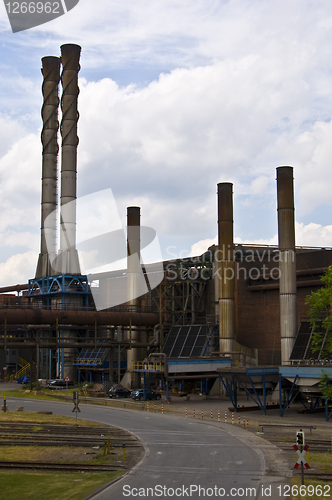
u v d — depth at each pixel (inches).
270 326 3105.3
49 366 3873.0
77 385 3427.7
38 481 999.6
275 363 3041.3
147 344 3277.6
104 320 3093.0
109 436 1526.8
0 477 1023.6
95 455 1256.8
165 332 3442.4
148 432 1608.0
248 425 1765.5
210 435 1560.0
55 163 4296.3
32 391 2970.0
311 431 1679.4
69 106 4170.8
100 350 3668.8
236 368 2207.2
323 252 2945.4
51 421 1820.9
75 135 4173.2
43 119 4325.8
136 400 2677.2
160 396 2765.7
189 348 3184.1
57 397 2758.4
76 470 1104.8
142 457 1234.0
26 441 1398.9
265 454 1274.6
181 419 1935.3
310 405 2260.1
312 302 1772.9
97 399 2662.4
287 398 2177.7
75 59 4207.7
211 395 2938.0
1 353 4517.7
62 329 3014.3
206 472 1082.7
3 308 2881.4
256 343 3157.0
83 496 895.7
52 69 4323.3
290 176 2861.7
